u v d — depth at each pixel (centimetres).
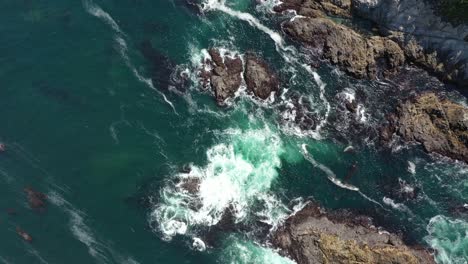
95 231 5434
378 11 7006
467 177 6072
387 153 6238
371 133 6381
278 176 5981
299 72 6838
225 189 5806
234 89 6569
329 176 6016
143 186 5803
